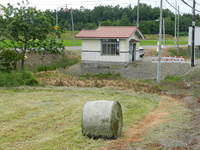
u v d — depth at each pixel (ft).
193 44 79.51
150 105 39.09
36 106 37.06
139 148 22.27
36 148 22.22
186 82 60.29
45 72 71.41
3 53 58.54
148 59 94.07
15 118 31.22
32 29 68.49
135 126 28.84
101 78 67.15
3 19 69.51
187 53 126.00
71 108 36.01
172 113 34.47
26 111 34.37
